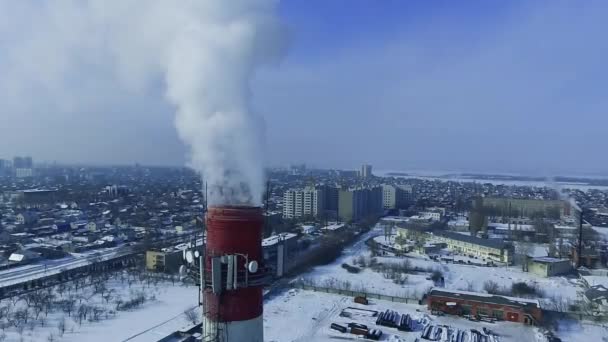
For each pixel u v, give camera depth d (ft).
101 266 391.45
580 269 401.90
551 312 286.25
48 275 354.54
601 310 292.40
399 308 300.81
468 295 299.79
